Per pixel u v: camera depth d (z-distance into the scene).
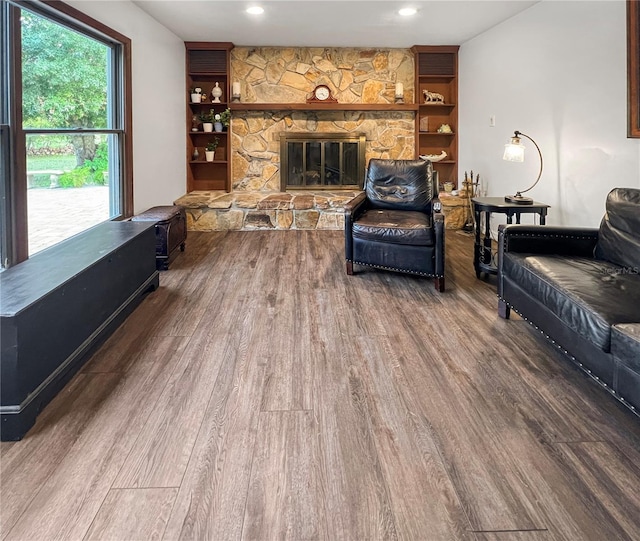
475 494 1.55
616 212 2.84
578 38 3.96
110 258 2.81
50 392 2.07
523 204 3.85
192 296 3.60
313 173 7.02
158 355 2.58
